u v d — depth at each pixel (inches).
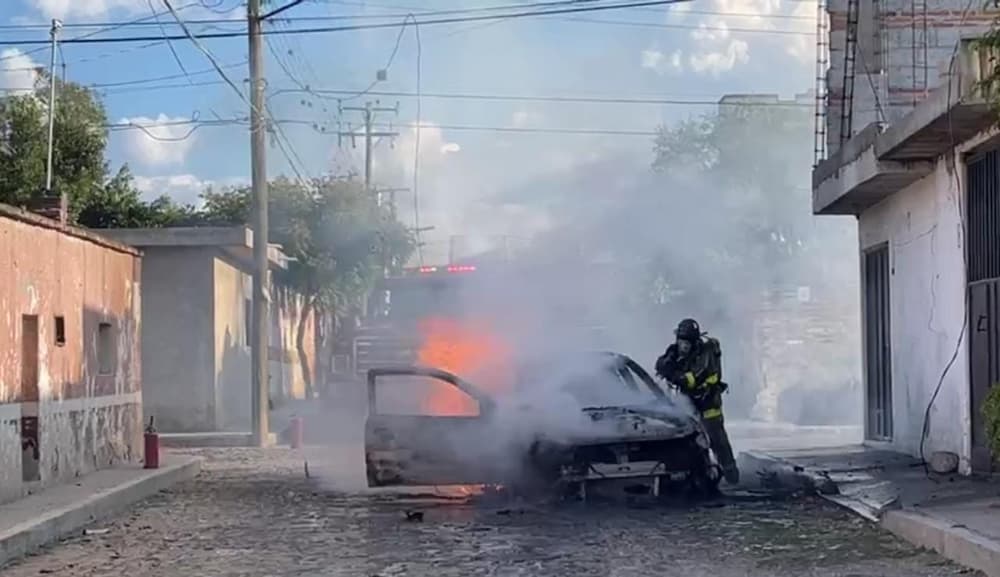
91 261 687.7
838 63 747.4
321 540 445.4
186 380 1136.2
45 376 599.2
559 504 523.2
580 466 510.6
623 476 511.2
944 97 508.4
